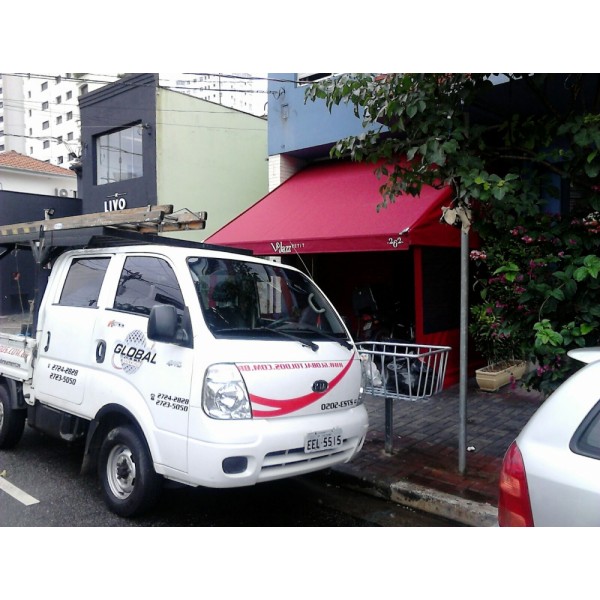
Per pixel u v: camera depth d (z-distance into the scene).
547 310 4.34
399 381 5.34
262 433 3.67
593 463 2.25
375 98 5.24
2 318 6.20
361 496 5.10
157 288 4.32
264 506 4.81
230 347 3.84
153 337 3.81
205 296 4.10
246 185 16.12
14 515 4.43
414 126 5.10
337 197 9.07
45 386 5.07
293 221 8.93
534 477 2.37
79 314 4.86
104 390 4.31
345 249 7.65
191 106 14.87
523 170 4.80
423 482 5.04
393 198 5.42
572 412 2.42
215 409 3.62
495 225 4.84
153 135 14.34
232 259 4.61
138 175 15.16
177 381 3.79
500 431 6.50
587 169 4.23
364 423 4.46
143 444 4.09
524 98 6.79
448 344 8.87
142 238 4.92
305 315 4.77
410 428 6.68
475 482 5.03
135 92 14.79
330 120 9.73
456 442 6.14
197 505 4.75
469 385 8.78
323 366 4.21
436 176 5.04
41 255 5.48
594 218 4.39
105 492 4.39
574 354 2.98
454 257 9.02
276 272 4.86
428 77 4.99
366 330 9.34
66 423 4.96
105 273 4.84
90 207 16.58
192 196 14.97
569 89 5.78
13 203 17.92
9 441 5.93
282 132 10.53
